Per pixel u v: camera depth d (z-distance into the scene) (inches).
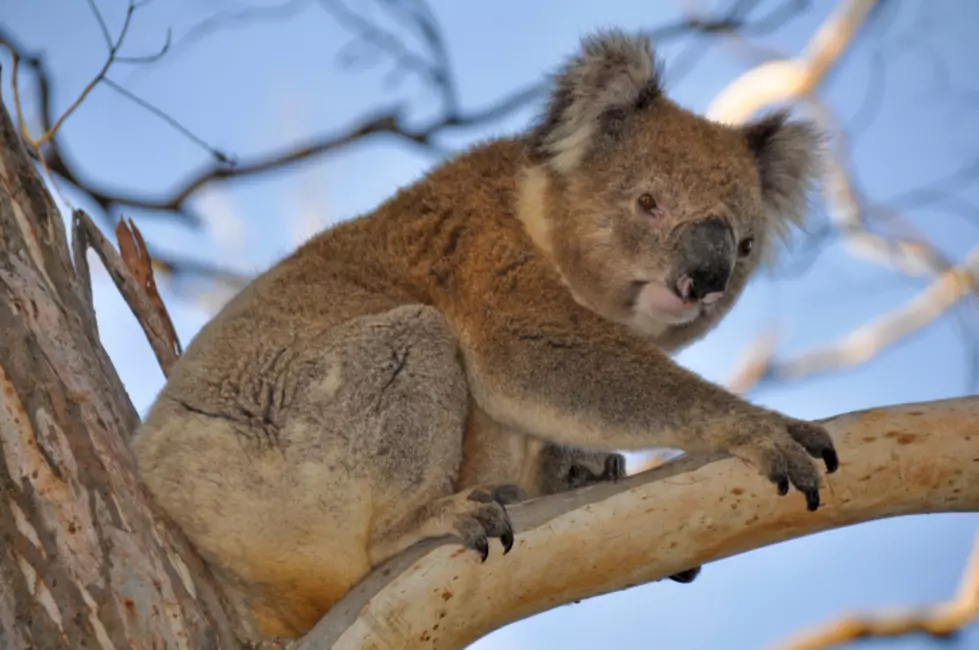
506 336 391.2
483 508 326.0
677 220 410.9
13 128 350.6
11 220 338.0
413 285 402.6
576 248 419.5
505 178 426.3
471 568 316.2
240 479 344.8
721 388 364.8
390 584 315.0
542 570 315.9
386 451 355.9
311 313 377.4
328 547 346.0
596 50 429.4
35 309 323.3
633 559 316.5
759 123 461.4
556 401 380.8
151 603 288.4
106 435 313.7
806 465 318.0
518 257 403.5
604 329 389.4
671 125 430.0
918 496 316.8
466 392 382.3
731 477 319.6
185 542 328.5
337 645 305.1
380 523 350.0
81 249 406.3
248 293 394.0
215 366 364.8
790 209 461.1
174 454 345.4
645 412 367.2
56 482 295.9
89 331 342.0
